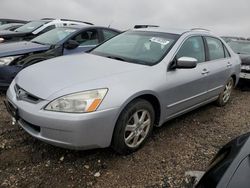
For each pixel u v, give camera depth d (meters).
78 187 3.04
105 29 7.51
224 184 1.96
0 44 6.53
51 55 6.17
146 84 3.64
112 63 3.98
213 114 5.55
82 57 4.32
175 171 3.46
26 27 10.11
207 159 3.79
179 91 4.20
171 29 4.95
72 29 7.18
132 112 3.50
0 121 4.43
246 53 9.04
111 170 3.36
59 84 3.30
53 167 3.33
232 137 4.59
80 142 3.13
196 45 4.86
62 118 3.07
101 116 3.16
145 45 4.48
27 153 3.57
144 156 3.71
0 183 3.01
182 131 4.61
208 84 5.00
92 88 3.24
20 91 3.51
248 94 7.60
